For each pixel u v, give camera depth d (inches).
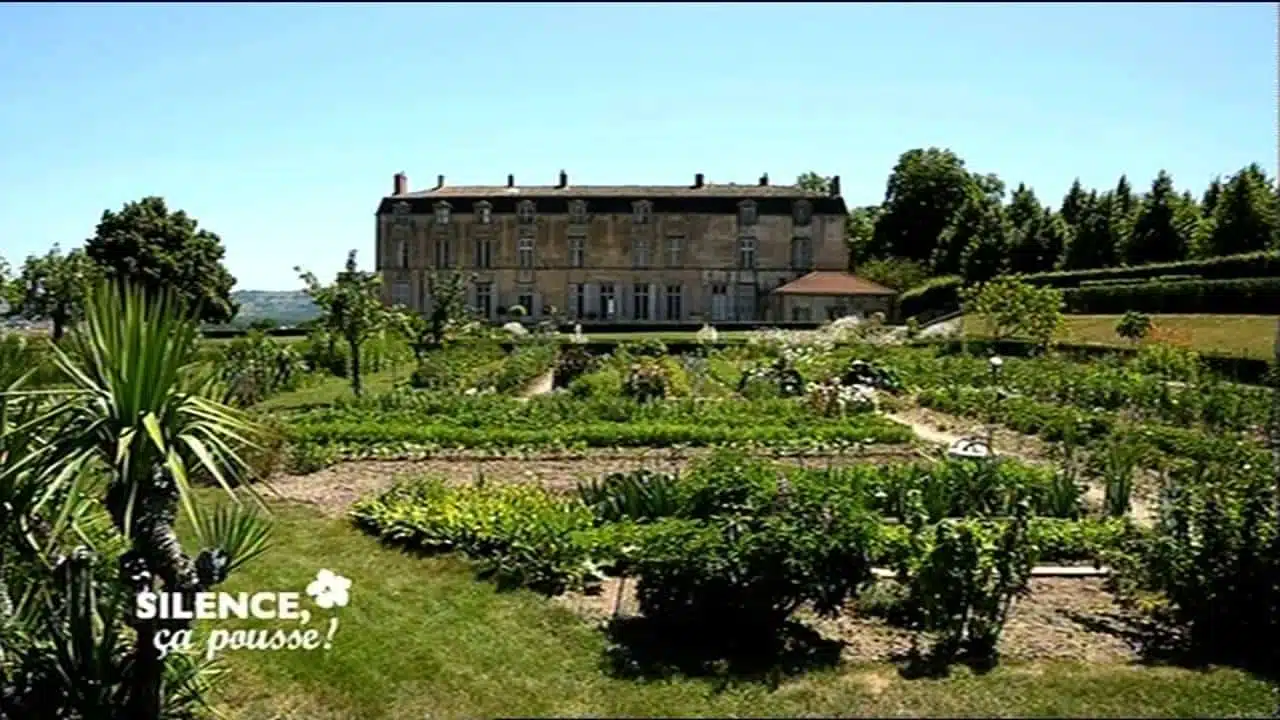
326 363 1307.8
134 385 219.6
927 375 1114.1
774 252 2866.6
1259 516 282.5
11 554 244.4
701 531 285.6
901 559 324.2
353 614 324.8
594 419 758.5
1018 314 1347.2
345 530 432.8
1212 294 1540.4
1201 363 1026.7
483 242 2881.4
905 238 3218.5
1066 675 254.4
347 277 949.2
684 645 285.3
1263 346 1189.7
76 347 233.0
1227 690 243.8
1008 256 2529.5
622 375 1039.0
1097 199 2630.4
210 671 269.1
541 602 326.6
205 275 2345.0
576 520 374.3
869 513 316.2
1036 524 378.9
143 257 2239.2
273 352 1125.7
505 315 2854.3
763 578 272.2
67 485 225.0
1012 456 629.3
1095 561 356.5
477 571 362.6
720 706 241.6
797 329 2284.7
